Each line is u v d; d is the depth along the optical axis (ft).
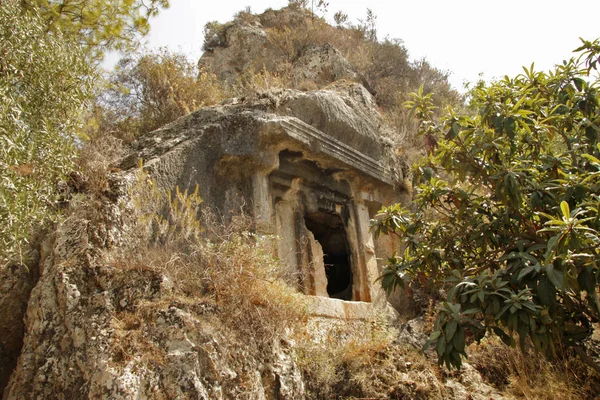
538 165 16.05
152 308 13.66
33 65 15.40
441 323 13.05
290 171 21.89
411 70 50.11
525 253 13.29
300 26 52.44
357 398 16.19
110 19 26.32
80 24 25.95
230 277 15.34
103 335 12.85
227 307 14.74
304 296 18.57
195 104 31.45
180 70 33.04
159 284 14.28
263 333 15.03
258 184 20.22
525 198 15.43
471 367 18.58
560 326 13.25
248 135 20.04
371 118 27.71
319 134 21.68
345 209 24.50
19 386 12.73
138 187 16.93
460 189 16.79
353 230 24.20
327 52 45.37
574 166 16.01
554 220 11.50
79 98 16.40
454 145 16.71
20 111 13.88
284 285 17.43
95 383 12.00
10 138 13.55
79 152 17.67
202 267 16.12
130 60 33.22
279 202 22.06
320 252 22.41
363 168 23.88
